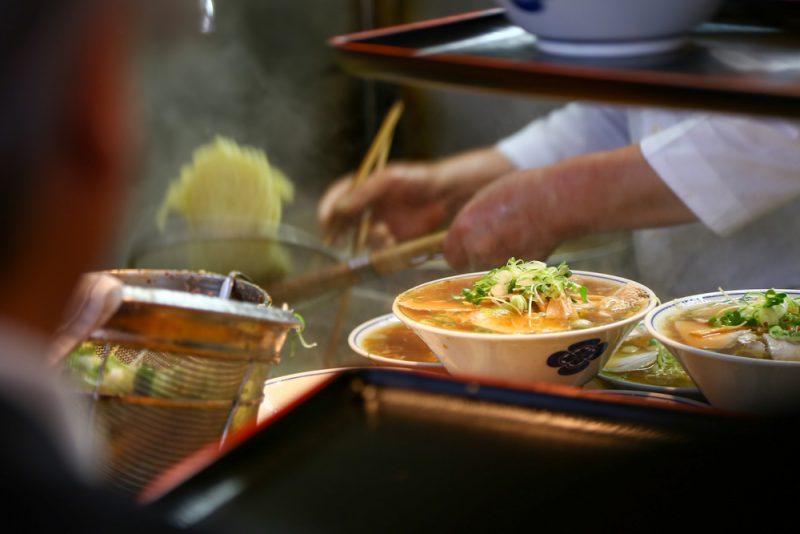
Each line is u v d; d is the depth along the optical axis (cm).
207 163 167
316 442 92
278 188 175
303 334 137
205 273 114
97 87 61
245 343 103
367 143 271
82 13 59
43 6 58
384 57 83
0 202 60
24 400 65
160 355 102
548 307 118
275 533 85
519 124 263
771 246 188
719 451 92
